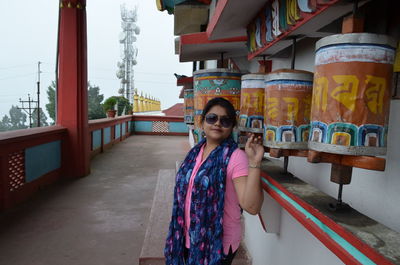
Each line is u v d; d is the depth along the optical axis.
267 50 1.48
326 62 0.79
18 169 4.23
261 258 2.18
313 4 0.90
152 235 2.83
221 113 1.33
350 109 0.74
